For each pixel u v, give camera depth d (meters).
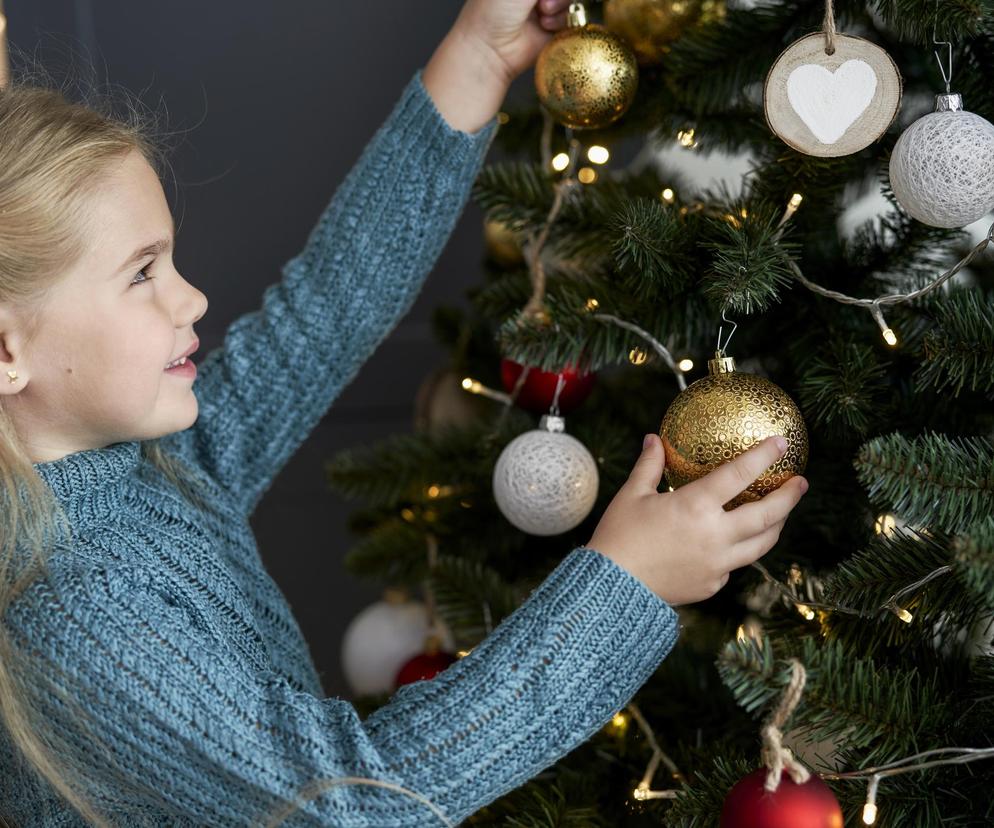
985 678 0.67
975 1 0.62
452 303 1.51
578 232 0.87
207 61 1.37
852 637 0.70
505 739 0.66
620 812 0.85
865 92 0.65
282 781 0.65
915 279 0.81
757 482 0.66
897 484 0.61
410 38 1.38
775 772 0.56
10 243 0.70
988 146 0.61
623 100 0.78
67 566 0.69
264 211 1.43
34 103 0.74
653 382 1.02
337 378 0.92
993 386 0.73
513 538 1.02
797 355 0.79
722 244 0.72
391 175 0.87
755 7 0.79
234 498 0.93
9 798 0.79
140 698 0.66
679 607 0.94
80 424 0.76
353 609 1.61
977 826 0.64
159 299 0.75
